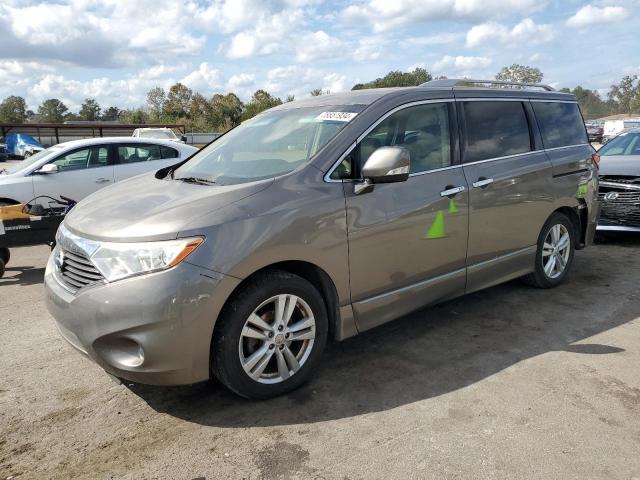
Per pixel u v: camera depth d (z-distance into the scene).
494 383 3.40
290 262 3.24
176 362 2.83
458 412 3.07
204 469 2.62
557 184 4.89
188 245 2.81
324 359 3.79
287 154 3.62
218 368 3.02
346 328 3.48
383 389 3.35
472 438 2.81
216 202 3.04
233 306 2.97
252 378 3.10
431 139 3.97
